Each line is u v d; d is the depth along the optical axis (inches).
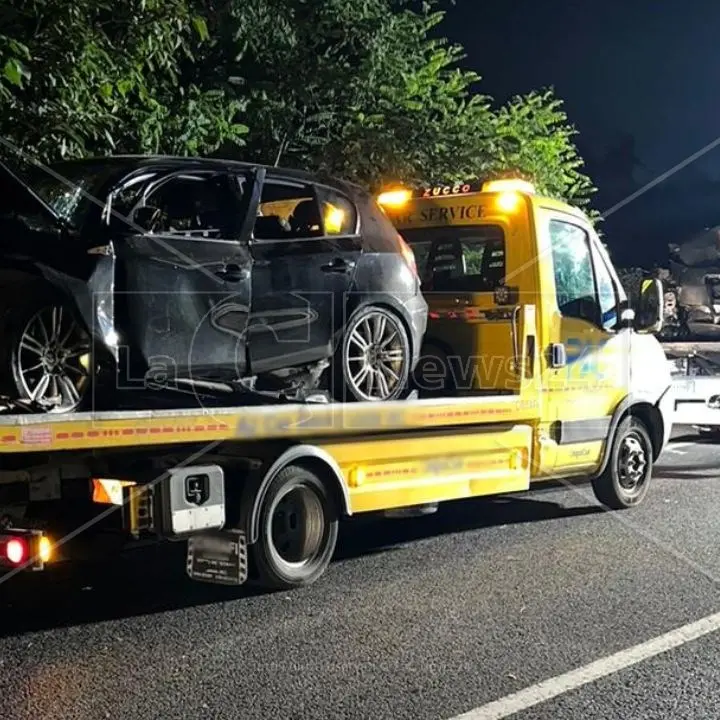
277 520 284.7
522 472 349.1
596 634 247.8
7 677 217.0
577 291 370.3
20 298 240.7
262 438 274.7
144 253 263.7
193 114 458.6
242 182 293.0
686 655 234.4
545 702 206.5
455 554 326.6
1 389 240.4
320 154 545.6
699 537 350.0
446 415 317.7
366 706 203.5
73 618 259.1
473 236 367.2
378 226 325.4
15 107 365.1
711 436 594.2
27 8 361.1
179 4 412.5
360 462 300.5
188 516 260.2
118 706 202.1
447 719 197.6
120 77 399.9
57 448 231.1
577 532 358.6
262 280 289.3
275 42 527.2
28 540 234.5
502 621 257.3
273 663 226.8
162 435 250.8
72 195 267.3
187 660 228.4
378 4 571.2
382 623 255.6
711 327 908.0
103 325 252.4
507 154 617.0
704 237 918.4
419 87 599.8
